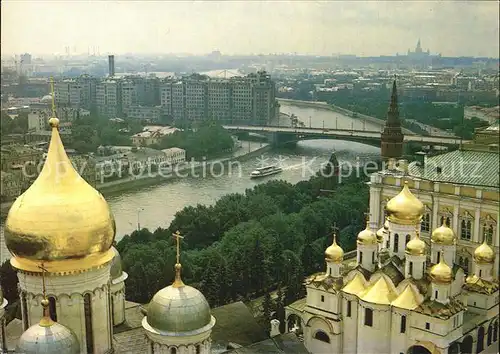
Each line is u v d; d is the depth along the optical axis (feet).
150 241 432.66
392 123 543.39
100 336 222.48
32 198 207.51
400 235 304.50
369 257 307.99
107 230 214.28
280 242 441.27
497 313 322.96
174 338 213.66
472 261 376.07
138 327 265.75
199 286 375.45
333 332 311.88
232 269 397.60
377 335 294.05
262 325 343.26
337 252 317.01
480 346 315.17
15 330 249.34
